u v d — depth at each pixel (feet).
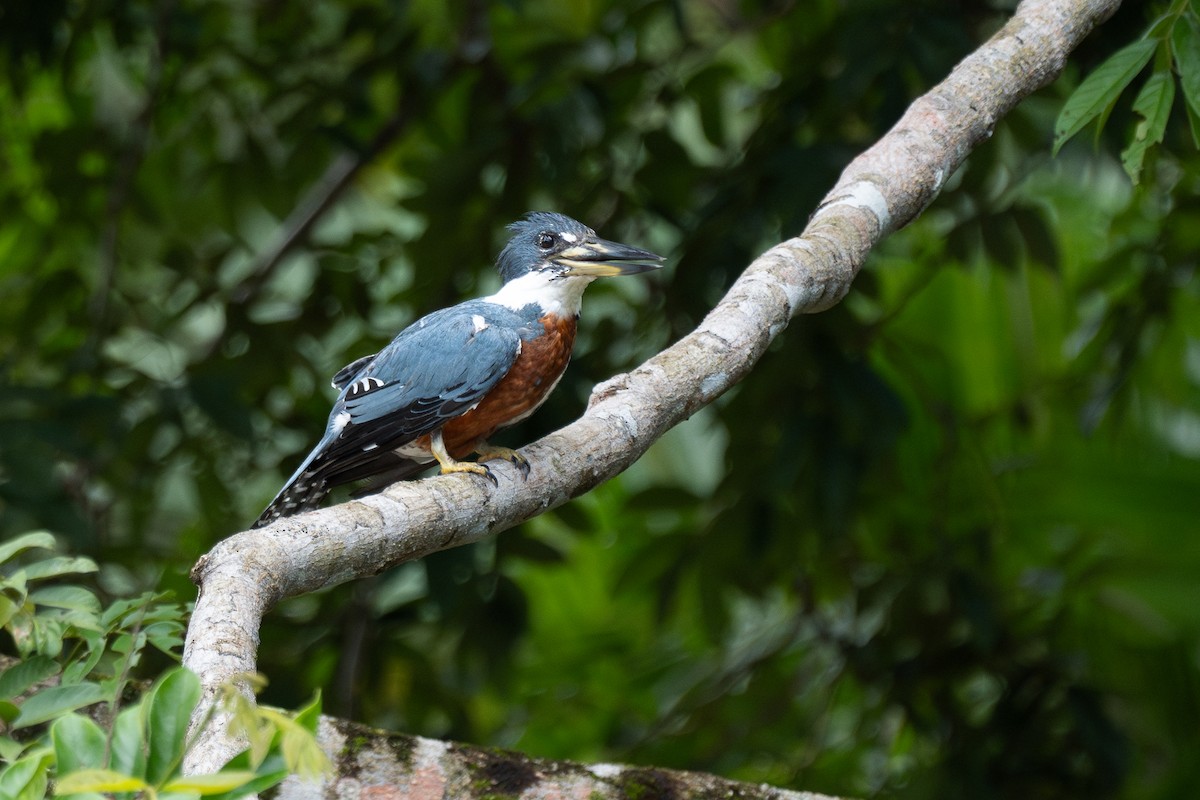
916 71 30.94
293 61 37.65
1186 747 34.37
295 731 10.09
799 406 32.60
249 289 39.09
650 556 36.50
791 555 35.01
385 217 47.42
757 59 40.40
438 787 16.90
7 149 40.37
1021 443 36.73
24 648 17.80
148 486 35.68
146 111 37.17
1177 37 19.48
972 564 35.55
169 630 18.04
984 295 36.47
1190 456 34.91
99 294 37.04
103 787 9.82
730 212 32.27
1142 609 35.42
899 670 35.14
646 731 39.81
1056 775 34.06
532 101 33.50
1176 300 34.60
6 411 32.27
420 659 35.06
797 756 37.42
